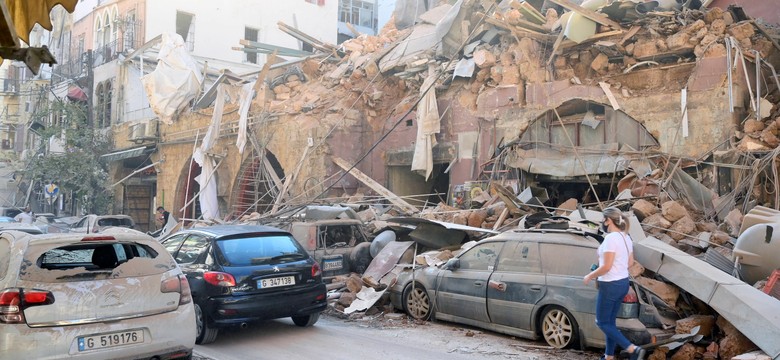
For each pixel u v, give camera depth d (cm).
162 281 580
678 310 716
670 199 1122
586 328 669
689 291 687
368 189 1920
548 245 741
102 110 3291
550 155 1462
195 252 807
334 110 1984
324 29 3894
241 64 3469
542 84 1513
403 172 2006
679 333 666
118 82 3114
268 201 2253
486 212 1252
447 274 845
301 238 1127
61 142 3378
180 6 3250
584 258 698
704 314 704
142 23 3148
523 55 1570
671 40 1346
